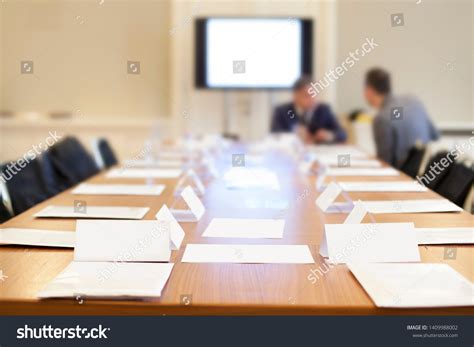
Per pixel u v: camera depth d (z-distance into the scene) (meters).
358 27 5.36
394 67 5.44
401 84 5.46
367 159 3.37
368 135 5.13
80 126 5.32
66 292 1.06
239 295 1.09
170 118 5.34
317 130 4.75
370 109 5.38
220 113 5.34
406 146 3.62
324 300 1.06
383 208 1.90
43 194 2.52
